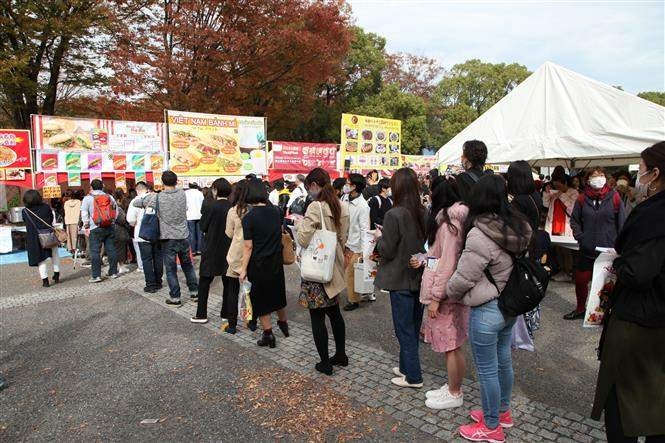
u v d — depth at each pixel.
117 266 8.87
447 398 3.65
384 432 3.33
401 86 46.75
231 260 5.24
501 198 2.92
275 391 4.00
